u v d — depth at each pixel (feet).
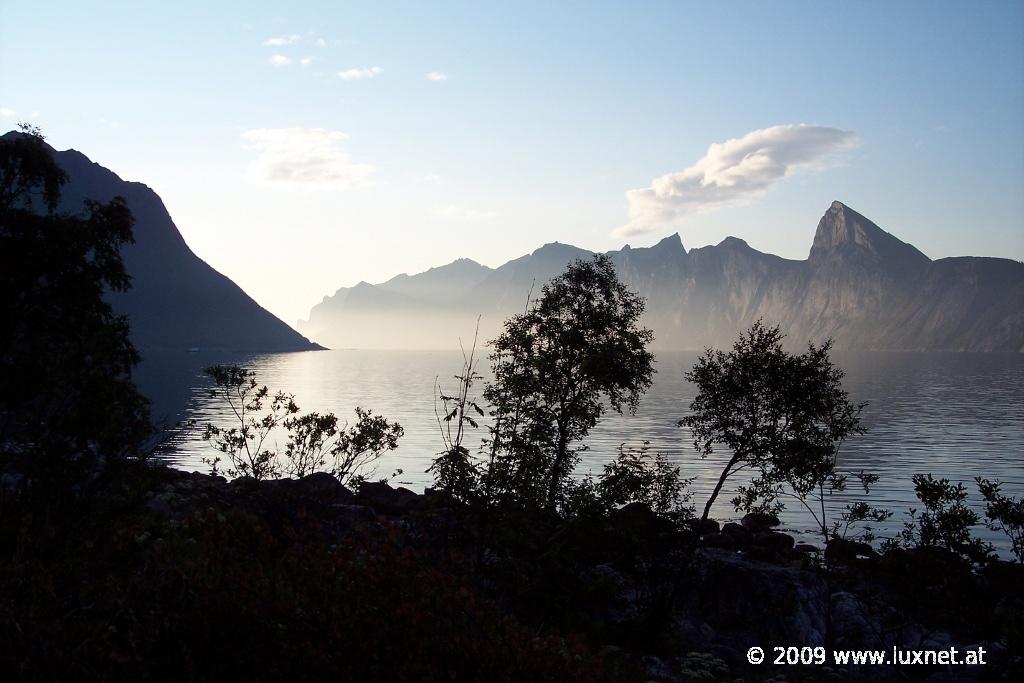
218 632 17.69
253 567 19.89
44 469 33.30
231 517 24.40
